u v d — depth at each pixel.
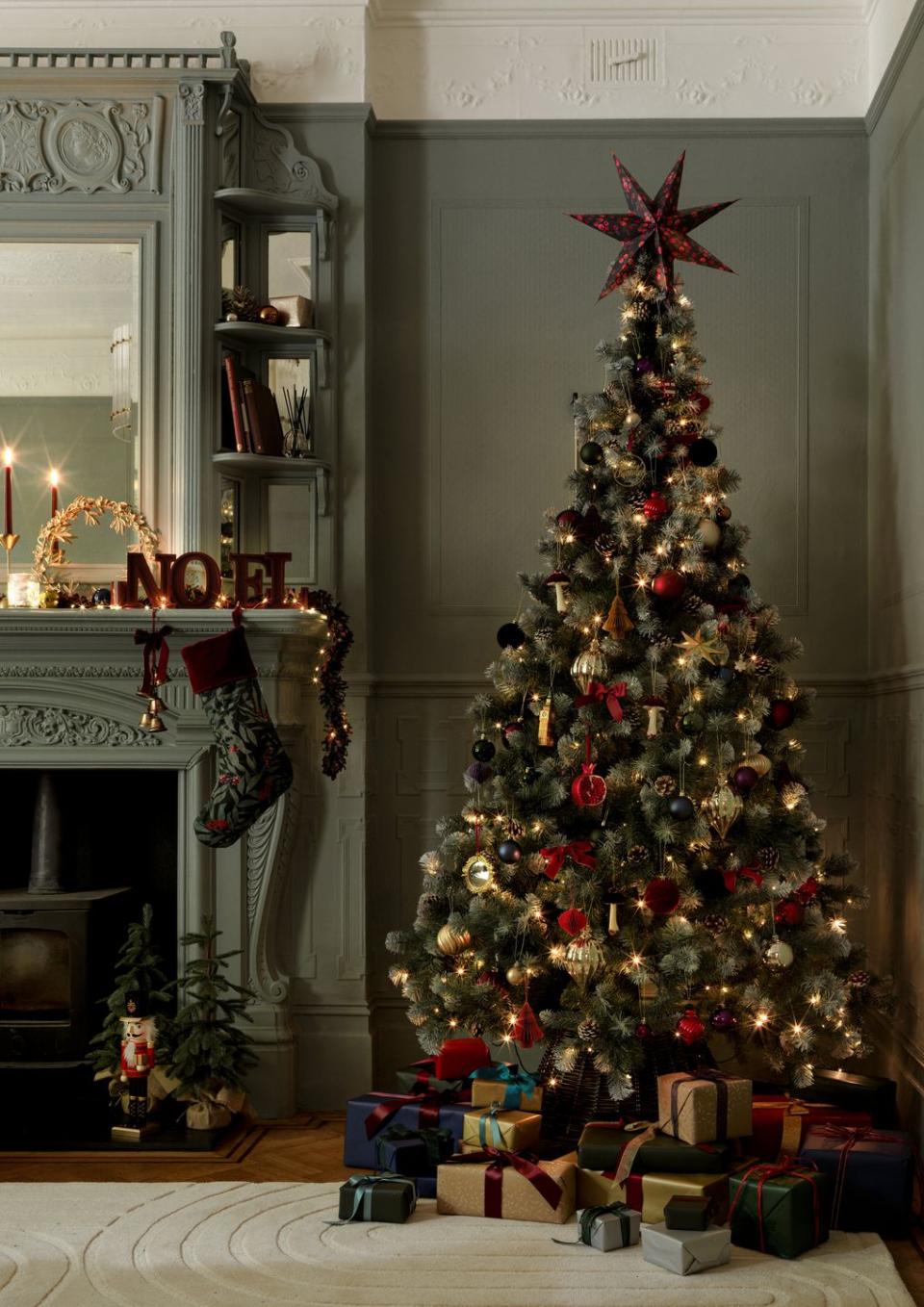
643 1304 3.03
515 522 5.11
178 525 4.80
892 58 4.52
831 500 5.06
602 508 4.25
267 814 4.70
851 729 5.01
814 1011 3.84
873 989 4.18
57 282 4.89
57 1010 4.68
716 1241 3.24
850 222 5.08
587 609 4.06
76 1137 4.34
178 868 4.73
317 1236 3.46
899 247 4.59
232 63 4.79
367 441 5.00
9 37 5.02
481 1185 3.59
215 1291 3.12
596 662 3.95
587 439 4.35
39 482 4.90
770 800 4.04
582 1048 3.86
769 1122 3.75
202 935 4.60
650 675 4.04
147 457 4.84
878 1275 3.19
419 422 5.13
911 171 4.41
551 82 5.14
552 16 5.14
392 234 5.15
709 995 3.90
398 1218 3.54
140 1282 3.17
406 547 5.11
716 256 5.10
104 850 5.07
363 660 4.93
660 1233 3.25
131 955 4.46
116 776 5.07
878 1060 4.74
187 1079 4.38
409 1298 3.07
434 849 5.04
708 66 5.12
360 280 4.98
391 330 5.14
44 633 4.53
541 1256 3.31
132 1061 4.33
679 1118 3.57
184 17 5.03
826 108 5.09
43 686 4.63
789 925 3.95
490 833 4.11
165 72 4.77
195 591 4.62
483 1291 3.11
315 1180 3.96
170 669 4.65
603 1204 3.57
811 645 5.04
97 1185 3.88
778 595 5.05
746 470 5.07
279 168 4.99
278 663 4.63
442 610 5.09
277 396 5.00
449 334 5.13
